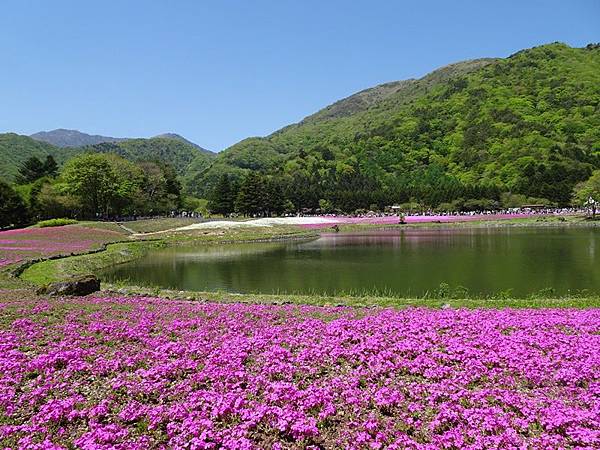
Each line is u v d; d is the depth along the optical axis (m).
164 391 9.38
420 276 27.77
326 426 8.05
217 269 32.84
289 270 31.70
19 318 15.25
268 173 176.88
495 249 40.97
